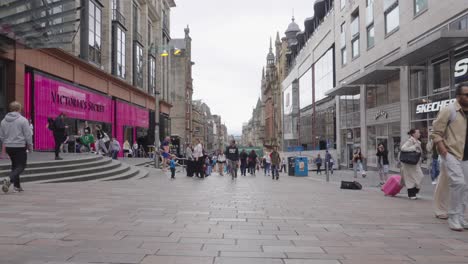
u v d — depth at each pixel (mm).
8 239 4715
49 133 21797
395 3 24875
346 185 13102
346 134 35688
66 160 14359
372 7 28703
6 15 13617
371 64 28906
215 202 8484
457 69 17891
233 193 10719
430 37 17250
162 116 50406
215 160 36250
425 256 4199
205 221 6098
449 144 5734
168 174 21109
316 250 4414
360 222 6203
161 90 49844
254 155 26531
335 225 5926
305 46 56344
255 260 3979
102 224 5707
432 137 5898
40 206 7277
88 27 26703
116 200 8422
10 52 18625
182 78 76500
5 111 18750
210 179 18031
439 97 19781
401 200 9430
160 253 4176
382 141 27766
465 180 5621
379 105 28281
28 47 17453
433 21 20219
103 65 30391
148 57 44031
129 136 37188
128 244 4547
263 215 6789
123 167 17703
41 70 21219
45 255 4031
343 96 36531
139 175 17750
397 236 5191
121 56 34156
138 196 9320
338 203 8703
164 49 28609
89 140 23094
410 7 22609
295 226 5812
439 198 6645
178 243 4637
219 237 4992
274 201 8922
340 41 36875
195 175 20406
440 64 19703
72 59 24141
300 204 8422
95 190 10461
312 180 19875
